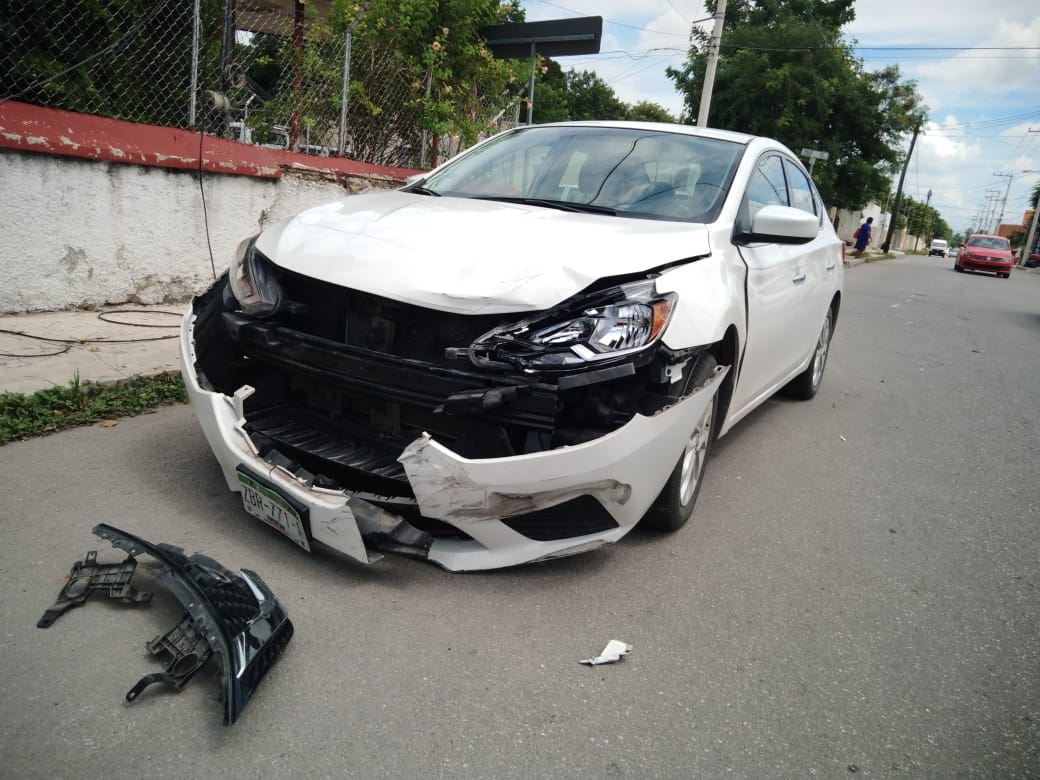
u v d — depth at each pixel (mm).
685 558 3252
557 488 2584
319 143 8617
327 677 2240
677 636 2662
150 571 2654
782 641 2717
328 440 2941
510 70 10430
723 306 3102
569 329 2576
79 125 5973
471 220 3082
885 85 28750
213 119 7297
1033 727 2379
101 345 5164
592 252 2812
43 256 5832
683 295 2883
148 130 6422
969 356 9031
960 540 3762
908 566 3430
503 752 2029
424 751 2002
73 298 6059
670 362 2783
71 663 2184
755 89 26906
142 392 4410
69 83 6203
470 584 2807
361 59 8750
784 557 3385
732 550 3389
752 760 2113
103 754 1876
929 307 14289
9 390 4117
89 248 6078
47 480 3322
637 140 4109
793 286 4484
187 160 6527
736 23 29938
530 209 3389
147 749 1907
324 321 2939
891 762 2166
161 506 3168
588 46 9898
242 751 1933
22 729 1926
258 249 3145
